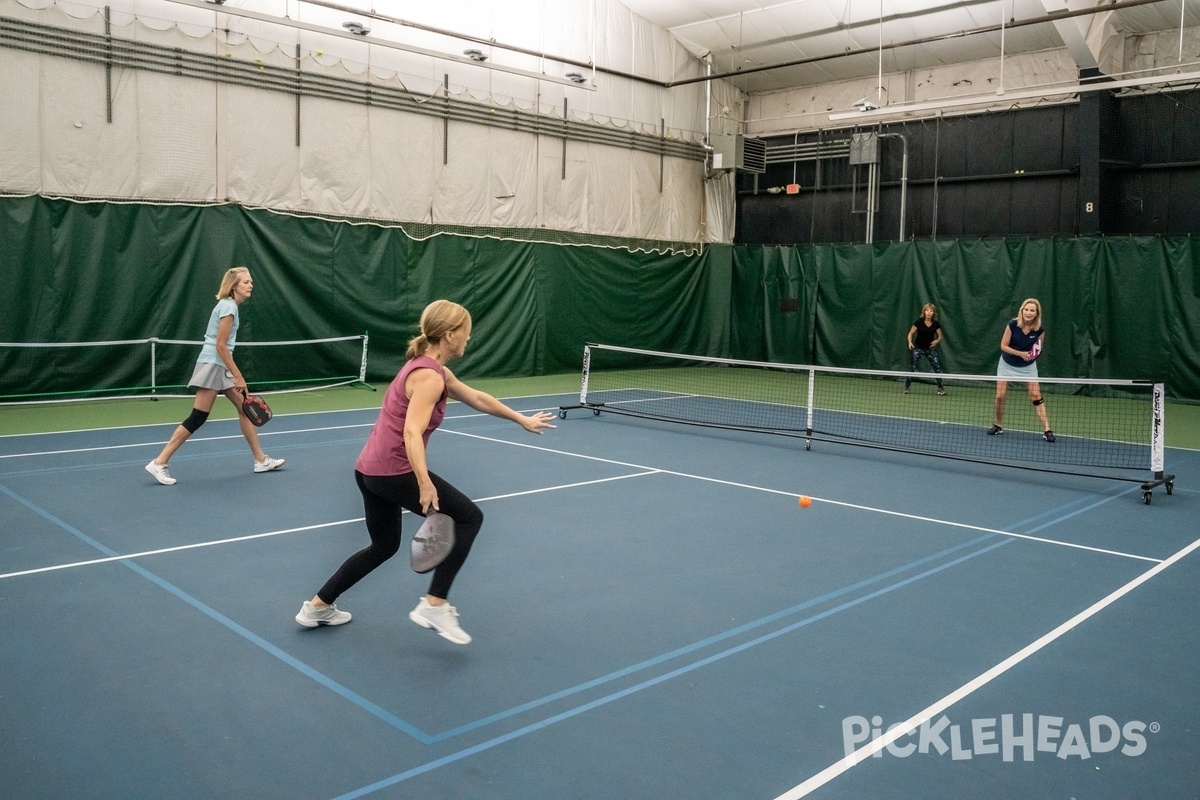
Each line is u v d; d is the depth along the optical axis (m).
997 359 15.93
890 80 18.34
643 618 4.36
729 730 3.24
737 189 20.36
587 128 17.00
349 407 11.76
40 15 11.18
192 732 3.16
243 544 5.48
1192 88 15.02
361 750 3.05
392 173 14.43
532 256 16.38
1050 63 16.41
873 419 11.83
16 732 3.14
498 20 15.38
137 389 12.05
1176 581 5.04
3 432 9.41
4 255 11.18
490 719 3.29
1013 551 5.62
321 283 13.77
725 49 18.42
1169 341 14.33
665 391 14.73
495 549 5.48
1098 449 9.66
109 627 4.14
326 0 13.25
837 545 5.69
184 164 12.45
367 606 4.46
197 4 11.92
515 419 4.00
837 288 17.78
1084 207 15.47
